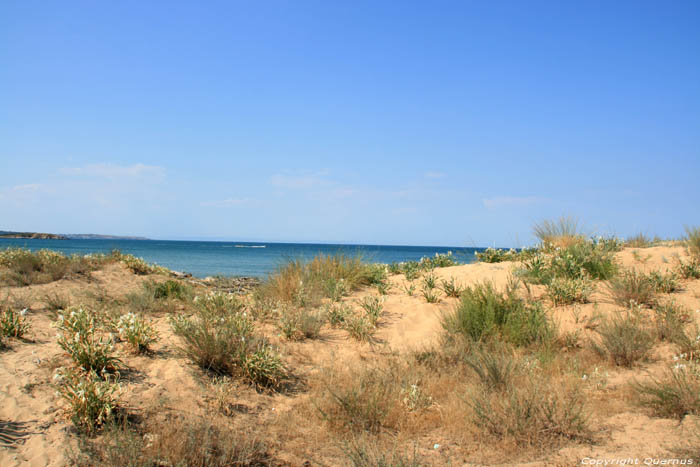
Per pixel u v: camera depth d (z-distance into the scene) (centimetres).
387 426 454
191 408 451
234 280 1330
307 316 718
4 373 471
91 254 1372
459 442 421
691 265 851
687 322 664
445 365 588
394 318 784
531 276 898
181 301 925
